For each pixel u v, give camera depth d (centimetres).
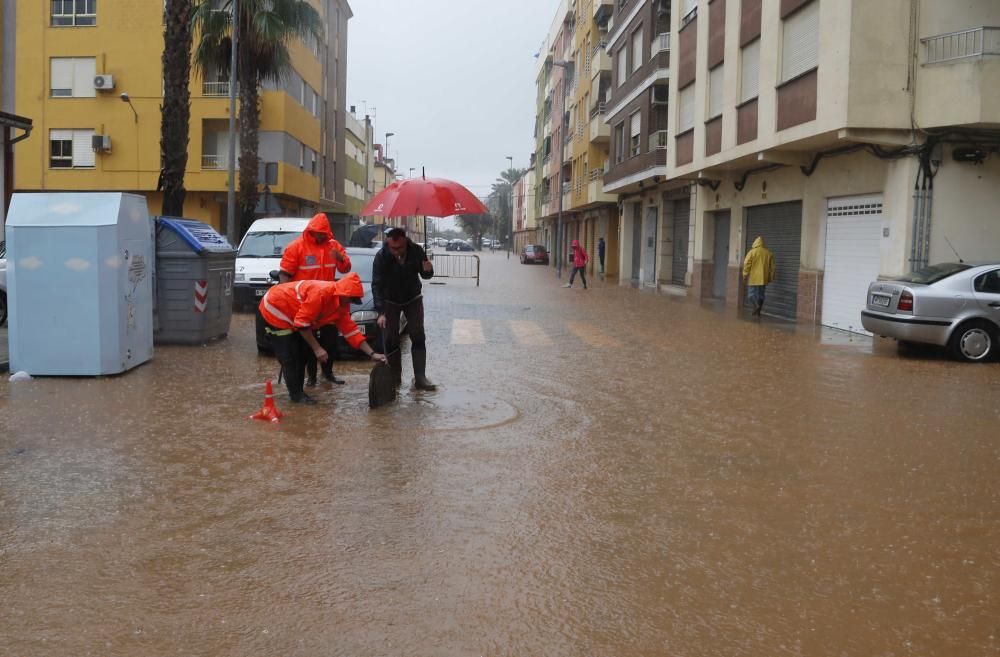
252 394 928
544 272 4738
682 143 2628
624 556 480
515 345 1409
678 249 3144
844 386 1045
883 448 735
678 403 924
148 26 3641
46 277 995
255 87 2855
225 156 3744
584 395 965
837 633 388
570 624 394
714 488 612
